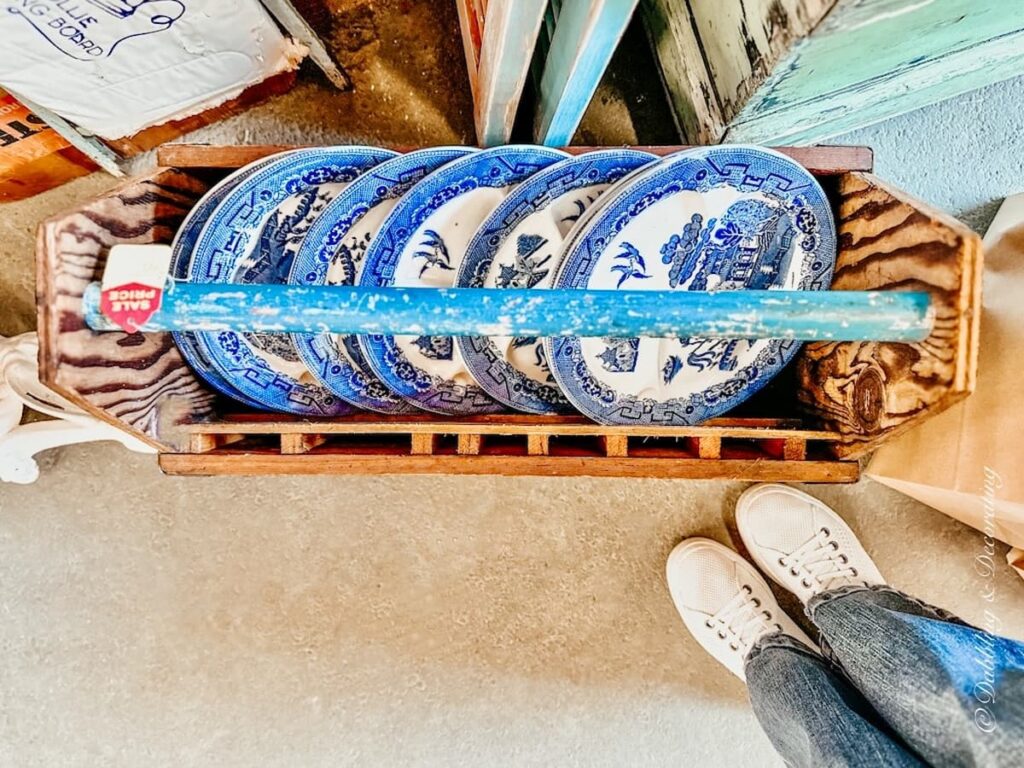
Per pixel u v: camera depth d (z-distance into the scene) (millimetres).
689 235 855
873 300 671
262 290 677
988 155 1283
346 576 1291
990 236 1185
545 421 898
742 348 904
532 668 1305
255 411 967
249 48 987
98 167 1187
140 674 1277
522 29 695
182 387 890
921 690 797
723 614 1258
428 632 1297
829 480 902
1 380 1053
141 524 1271
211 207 816
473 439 891
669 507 1313
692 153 775
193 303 672
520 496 1299
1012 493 910
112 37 808
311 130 1237
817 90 825
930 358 684
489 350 861
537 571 1302
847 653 978
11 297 1224
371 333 695
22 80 831
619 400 894
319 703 1291
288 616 1288
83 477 1258
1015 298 936
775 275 893
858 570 1247
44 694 1270
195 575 1279
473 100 1169
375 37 1225
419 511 1293
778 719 1031
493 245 839
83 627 1270
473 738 1302
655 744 1317
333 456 883
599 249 809
